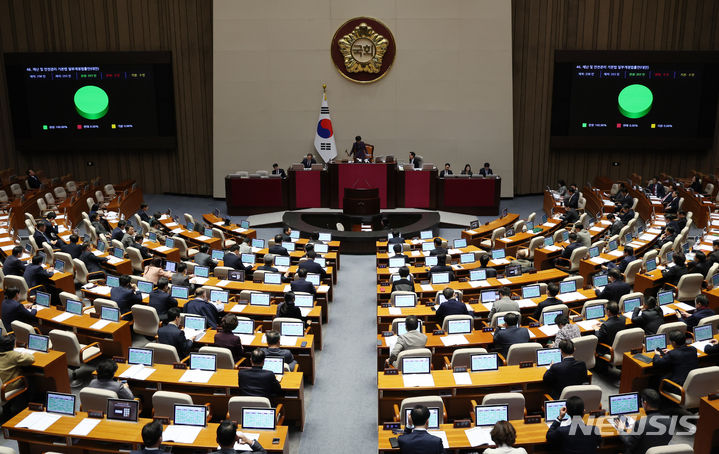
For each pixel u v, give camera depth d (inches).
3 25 911.7
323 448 322.0
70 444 273.0
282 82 903.7
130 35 920.3
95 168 968.9
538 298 449.1
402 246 609.9
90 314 403.5
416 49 890.7
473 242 684.7
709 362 358.3
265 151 924.6
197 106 940.6
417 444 238.5
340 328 484.4
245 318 390.0
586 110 917.2
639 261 507.5
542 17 909.2
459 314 399.9
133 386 323.3
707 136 913.5
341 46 887.1
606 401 355.3
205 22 912.9
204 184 967.0
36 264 482.9
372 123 912.3
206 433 271.9
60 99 915.4
